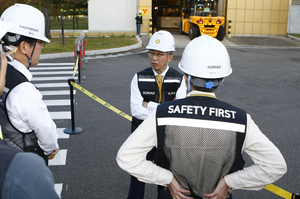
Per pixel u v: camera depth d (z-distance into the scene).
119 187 3.30
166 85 2.70
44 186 0.85
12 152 0.87
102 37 19.48
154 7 24.25
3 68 1.06
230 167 1.51
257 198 3.13
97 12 19.83
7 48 1.71
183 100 1.56
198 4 18.11
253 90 7.73
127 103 6.41
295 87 8.12
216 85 1.57
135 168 1.52
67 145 4.33
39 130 1.85
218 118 1.47
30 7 1.90
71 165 3.75
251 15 21.30
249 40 19.58
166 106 1.54
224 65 1.56
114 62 11.45
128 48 14.98
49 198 0.85
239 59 12.70
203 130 1.45
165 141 1.50
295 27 21.98
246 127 1.47
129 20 20.42
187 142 1.46
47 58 12.28
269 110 6.13
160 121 1.50
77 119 5.42
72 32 19.72
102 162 3.86
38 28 1.89
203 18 17.39
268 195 3.19
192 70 1.55
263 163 1.48
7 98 1.72
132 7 20.23
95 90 7.41
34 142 1.88
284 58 13.20
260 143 1.47
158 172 1.54
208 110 1.50
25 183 0.82
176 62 11.76
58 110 5.91
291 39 20.59
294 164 3.86
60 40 17.31
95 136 4.68
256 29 21.56
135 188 2.65
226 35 21.39
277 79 9.06
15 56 1.85
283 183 3.41
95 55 13.15
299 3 21.64
